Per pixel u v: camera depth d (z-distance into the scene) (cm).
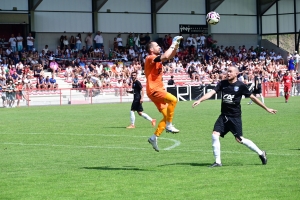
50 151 1595
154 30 6178
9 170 1264
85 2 5791
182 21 6344
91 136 1994
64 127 2383
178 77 5503
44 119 2872
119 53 5656
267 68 5897
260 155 1250
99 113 3300
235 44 6688
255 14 6788
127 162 1361
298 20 6588
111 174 1188
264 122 2397
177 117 2800
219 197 943
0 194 1006
